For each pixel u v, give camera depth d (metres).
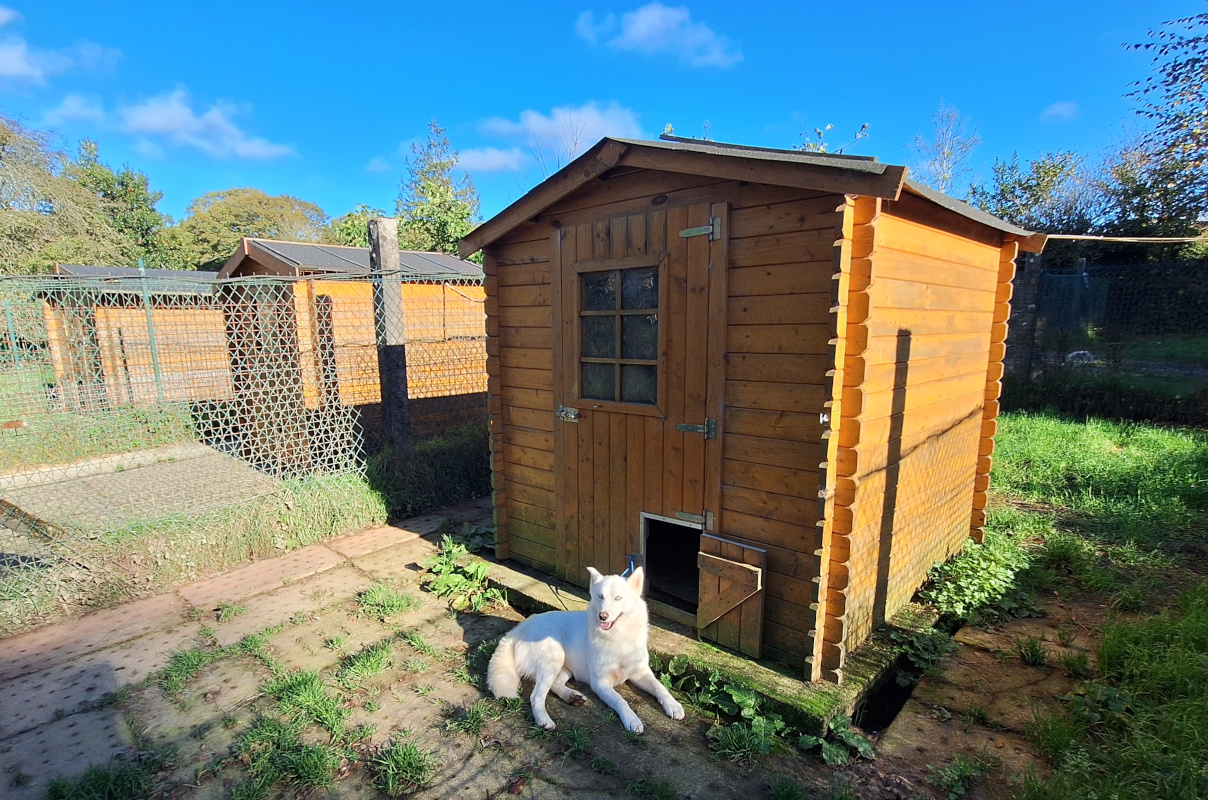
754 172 2.73
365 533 5.59
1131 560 4.48
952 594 3.88
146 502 5.61
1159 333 9.37
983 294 4.36
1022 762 2.55
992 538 4.94
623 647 2.95
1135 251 11.94
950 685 3.14
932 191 3.00
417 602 4.18
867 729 2.93
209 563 4.74
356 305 7.65
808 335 2.79
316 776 2.49
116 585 4.25
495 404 4.52
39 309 7.84
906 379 3.33
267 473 6.54
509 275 4.32
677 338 3.32
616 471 3.79
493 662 3.14
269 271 7.55
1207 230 11.01
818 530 2.81
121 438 7.72
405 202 23.91
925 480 3.84
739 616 3.19
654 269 3.41
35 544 4.87
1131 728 2.58
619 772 2.52
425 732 2.80
